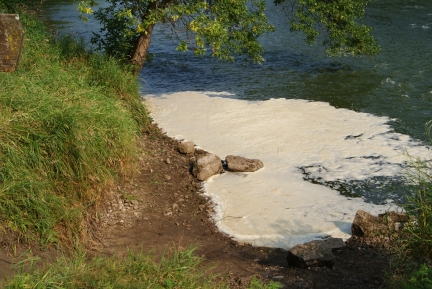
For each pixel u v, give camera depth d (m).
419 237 6.27
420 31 19.31
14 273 5.55
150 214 7.89
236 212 8.00
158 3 11.92
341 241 6.96
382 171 9.21
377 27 20.02
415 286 5.45
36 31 11.89
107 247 6.82
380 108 12.42
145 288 5.33
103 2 25.44
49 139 7.15
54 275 5.36
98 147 7.85
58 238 6.41
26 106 7.38
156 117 11.83
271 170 9.37
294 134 10.84
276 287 5.68
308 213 7.90
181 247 6.94
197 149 10.23
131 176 8.71
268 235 7.36
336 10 13.93
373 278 6.13
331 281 6.08
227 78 15.12
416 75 14.77
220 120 11.62
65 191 7.04
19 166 6.61
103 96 9.46
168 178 9.02
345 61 16.44
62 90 8.81
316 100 13.05
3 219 6.12
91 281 5.32
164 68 16.25
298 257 6.38
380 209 7.99
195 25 11.00
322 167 9.43
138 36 12.56
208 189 8.71
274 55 17.55
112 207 7.77
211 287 5.68
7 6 13.14
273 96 13.39
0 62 5.50
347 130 11.05
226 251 6.95
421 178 7.57
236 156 9.56
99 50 13.09
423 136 10.68
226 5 11.69
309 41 14.41
